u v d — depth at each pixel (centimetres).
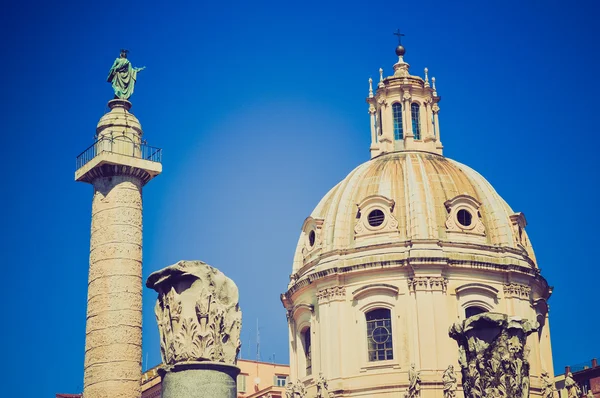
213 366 3822
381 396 7794
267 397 9350
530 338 8219
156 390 9481
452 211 8350
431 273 8000
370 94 9444
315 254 8544
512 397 3972
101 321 5300
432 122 9294
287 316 8819
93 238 5450
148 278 4012
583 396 7431
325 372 8050
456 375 7738
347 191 8688
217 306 3891
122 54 5806
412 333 7894
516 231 8550
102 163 5406
